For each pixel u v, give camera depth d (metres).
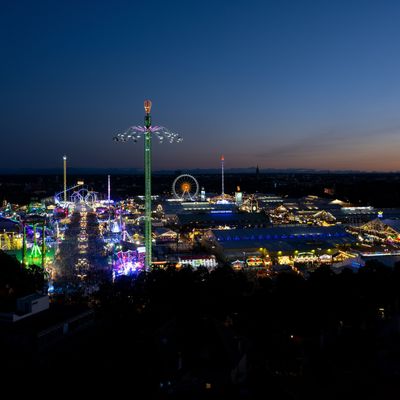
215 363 80.81
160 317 107.25
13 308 93.75
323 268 134.75
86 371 71.75
